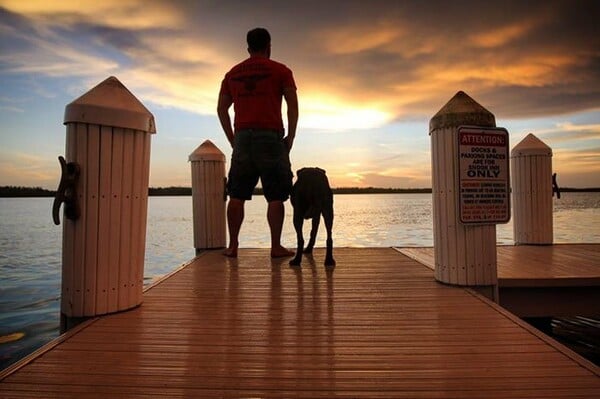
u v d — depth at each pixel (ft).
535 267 15.01
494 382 5.83
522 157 22.15
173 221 143.13
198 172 20.80
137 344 7.53
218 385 5.86
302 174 16.16
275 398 5.46
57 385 5.90
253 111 16.29
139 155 9.77
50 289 32.17
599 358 17.04
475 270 11.72
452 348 7.18
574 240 58.70
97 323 8.75
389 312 9.46
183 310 9.78
